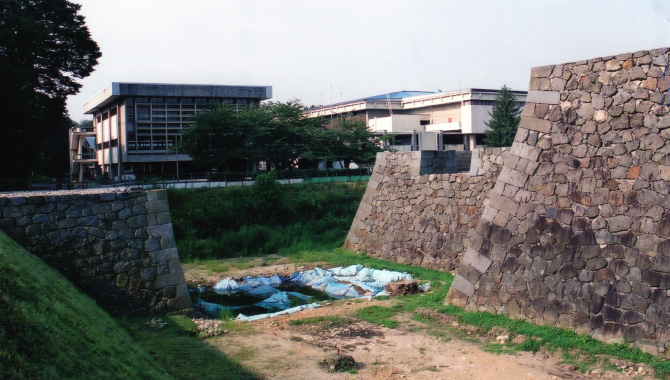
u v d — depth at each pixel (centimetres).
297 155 3888
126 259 1181
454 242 1705
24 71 2848
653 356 906
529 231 1124
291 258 2084
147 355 836
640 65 999
